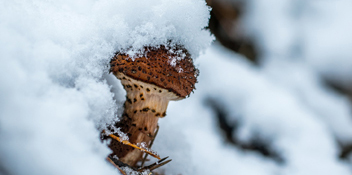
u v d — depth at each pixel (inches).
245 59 36.9
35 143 17.8
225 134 30.2
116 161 20.0
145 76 19.6
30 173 17.7
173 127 23.3
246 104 31.7
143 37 19.6
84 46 19.2
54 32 18.9
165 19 19.8
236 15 36.2
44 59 18.4
